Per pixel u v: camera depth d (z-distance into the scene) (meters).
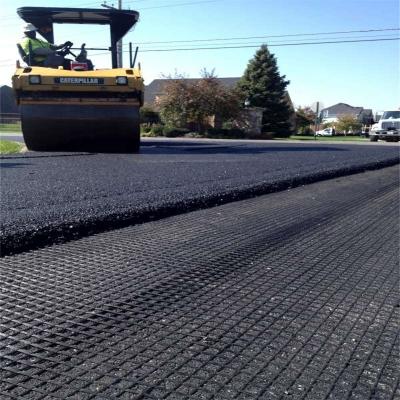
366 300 2.05
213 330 1.73
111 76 8.18
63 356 1.52
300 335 1.70
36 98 8.16
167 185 4.69
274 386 1.37
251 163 7.15
